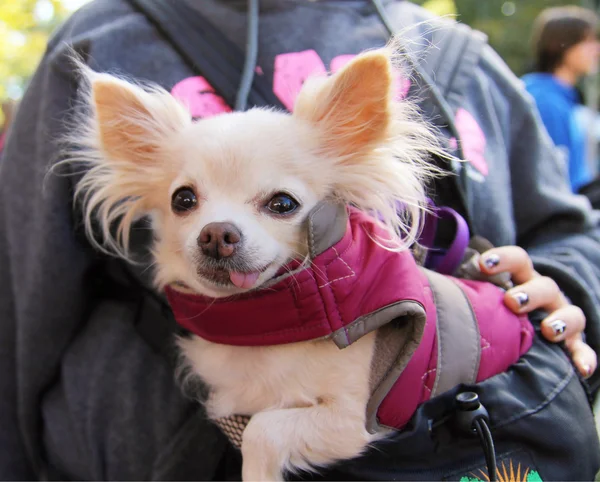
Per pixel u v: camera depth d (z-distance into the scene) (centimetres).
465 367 32
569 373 34
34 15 148
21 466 38
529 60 288
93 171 35
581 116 91
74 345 37
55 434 36
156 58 36
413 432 31
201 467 34
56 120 36
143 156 35
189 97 36
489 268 36
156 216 35
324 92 33
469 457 32
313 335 30
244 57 37
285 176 31
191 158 32
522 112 42
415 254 36
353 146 33
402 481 31
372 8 41
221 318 31
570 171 88
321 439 31
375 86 32
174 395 35
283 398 32
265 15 38
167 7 38
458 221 36
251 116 33
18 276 36
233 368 33
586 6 224
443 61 39
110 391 35
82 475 36
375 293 30
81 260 36
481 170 38
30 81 38
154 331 35
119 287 37
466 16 315
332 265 29
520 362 34
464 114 38
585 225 41
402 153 34
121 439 35
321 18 39
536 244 41
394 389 30
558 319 35
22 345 36
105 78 34
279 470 31
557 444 32
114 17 38
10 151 37
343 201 33
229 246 30
